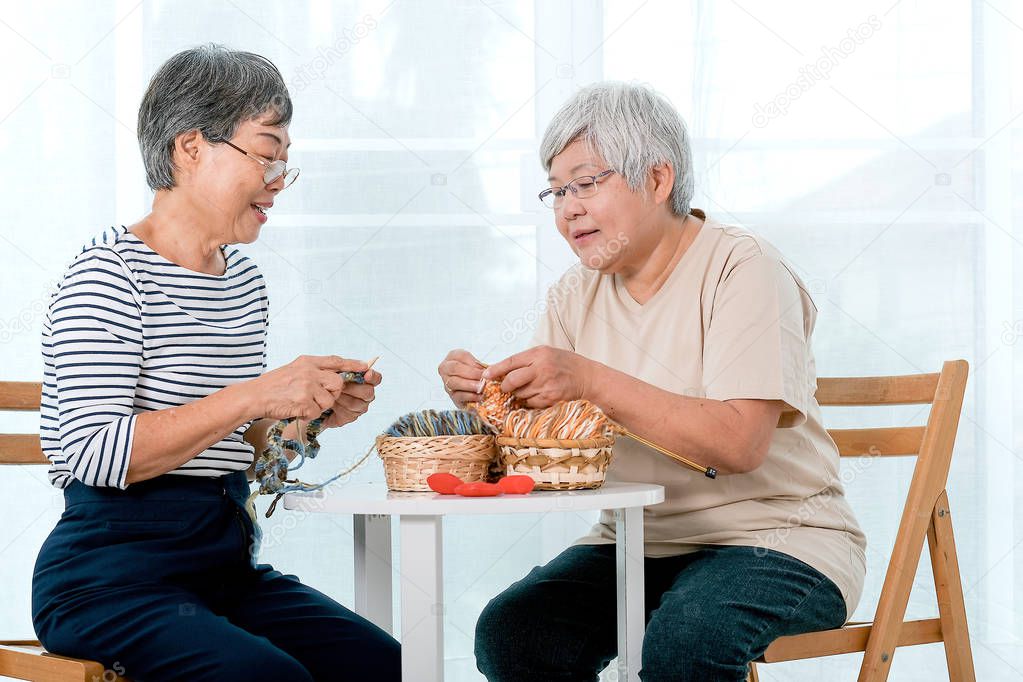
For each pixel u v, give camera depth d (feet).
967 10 7.63
